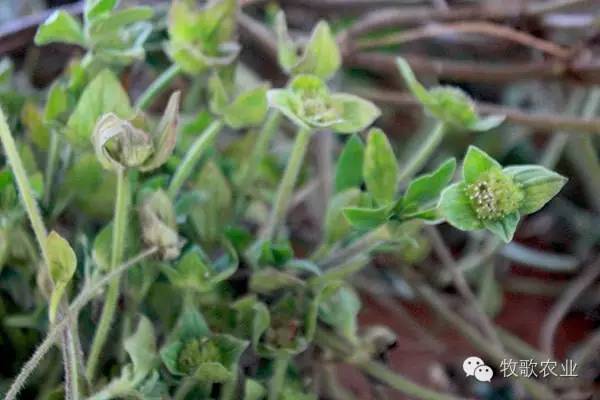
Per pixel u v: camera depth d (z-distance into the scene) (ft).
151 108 1.71
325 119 1.32
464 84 1.95
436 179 1.30
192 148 1.38
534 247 1.83
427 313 1.71
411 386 1.44
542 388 1.53
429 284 1.71
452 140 1.84
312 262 1.39
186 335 1.33
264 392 1.35
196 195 1.38
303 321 1.38
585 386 1.58
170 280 1.34
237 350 1.32
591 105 1.78
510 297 1.76
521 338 1.71
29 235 1.41
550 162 1.77
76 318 1.29
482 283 1.71
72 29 1.39
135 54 1.40
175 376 1.32
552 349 1.66
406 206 1.31
